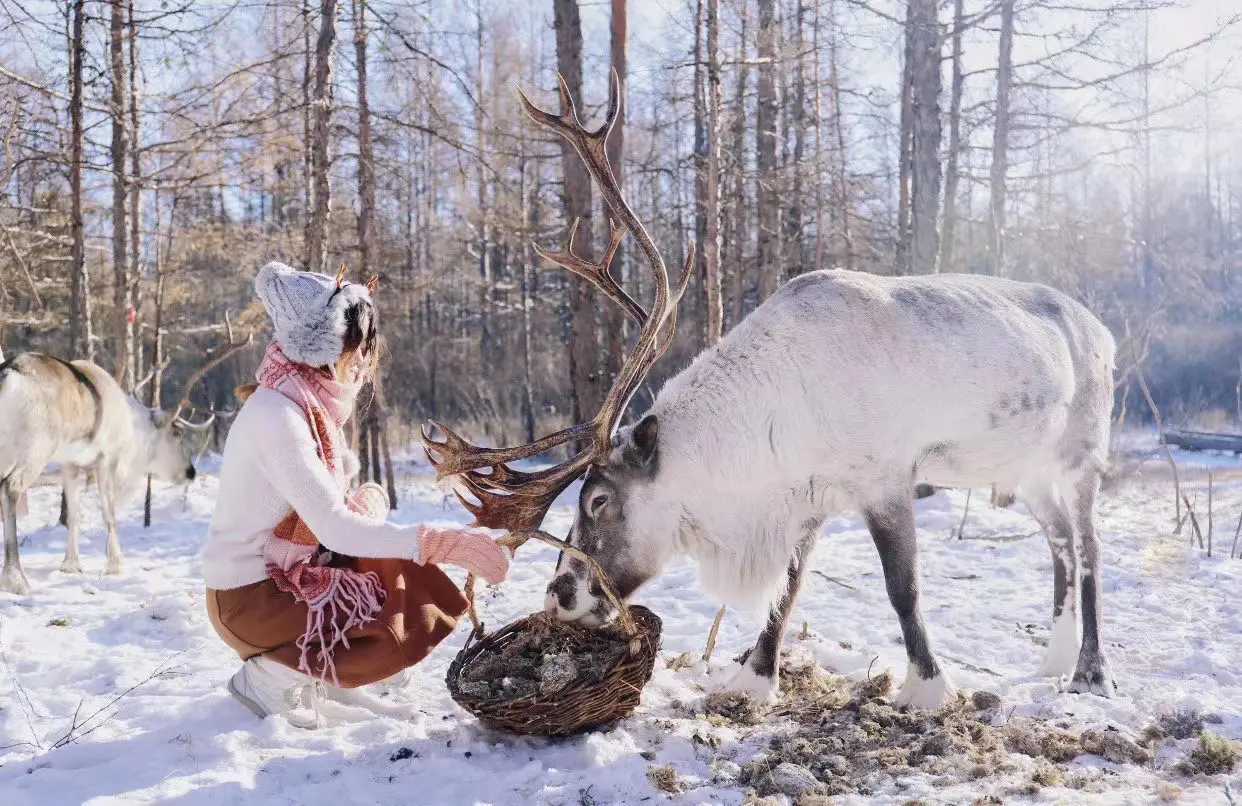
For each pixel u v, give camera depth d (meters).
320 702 3.63
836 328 3.94
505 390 24.75
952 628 5.04
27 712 3.70
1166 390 22.09
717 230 9.58
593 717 3.40
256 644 3.40
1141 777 3.12
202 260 19.00
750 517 4.00
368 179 10.67
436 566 3.64
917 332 4.02
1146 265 26.98
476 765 3.21
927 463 4.16
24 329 18.88
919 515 7.95
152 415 9.01
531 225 15.65
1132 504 9.16
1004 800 2.92
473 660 3.65
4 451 6.14
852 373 3.89
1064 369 4.37
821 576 6.03
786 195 15.23
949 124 16.09
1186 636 4.73
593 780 3.07
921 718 3.57
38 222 13.73
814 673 4.24
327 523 3.22
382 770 3.14
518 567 6.38
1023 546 6.84
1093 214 24.00
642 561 3.96
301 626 3.34
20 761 3.22
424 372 25.38
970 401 4.08
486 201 19.19
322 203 9.15
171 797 2.88
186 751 3.23
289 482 3.24
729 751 3.37
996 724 3.59
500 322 26.59
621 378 3.92
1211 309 25.08
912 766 3.21
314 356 3.34
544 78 25.20
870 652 4.58
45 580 6.35
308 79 9.64
